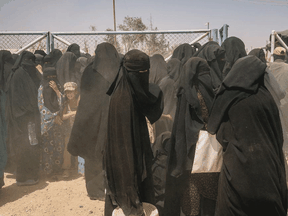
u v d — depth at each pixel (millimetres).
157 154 2969
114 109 2266
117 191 2252
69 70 4285
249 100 2070
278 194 1974
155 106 2402
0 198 3572
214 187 2543
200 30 4871
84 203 3416
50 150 4121
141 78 2277
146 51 4574
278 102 2828
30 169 3945
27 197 3588
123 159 2201
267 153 1991
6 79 4520
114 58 3242
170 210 2701
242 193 1981
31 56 4277
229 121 2133
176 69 3688
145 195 2365
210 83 2625
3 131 3613
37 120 4012
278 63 4480
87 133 3244
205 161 2516
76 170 4621
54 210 3232
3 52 4504
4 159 3621
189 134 2570
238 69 2156
